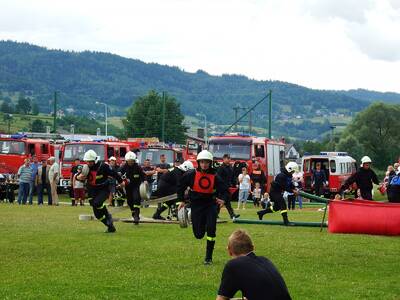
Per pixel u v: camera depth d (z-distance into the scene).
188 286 13.06
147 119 100.94
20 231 21.20
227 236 20.61
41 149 48.06
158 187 24.36
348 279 14.14
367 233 21.16
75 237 19.77
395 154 123.38
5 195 40.41
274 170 47.62
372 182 23.41
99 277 13.80
